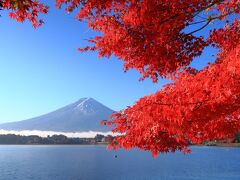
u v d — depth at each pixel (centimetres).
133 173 10294
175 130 461
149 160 18362
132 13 672
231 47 746
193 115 421
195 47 731
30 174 10488
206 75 435
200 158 19788
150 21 676
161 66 746
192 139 556
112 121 592
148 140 541
